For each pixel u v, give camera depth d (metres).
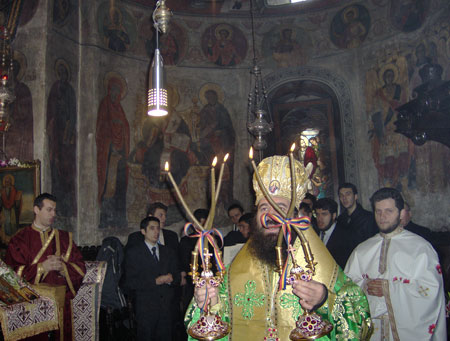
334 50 9.75
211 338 1.61
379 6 8.95
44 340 4.20
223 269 1.68
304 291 1.57
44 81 6.97
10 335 3.38
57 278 4.48
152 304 5.19
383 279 3.07
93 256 7.14
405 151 8.05
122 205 8.59
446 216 6.86
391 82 8.57
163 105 2.75
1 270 3.66
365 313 1.91
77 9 8.19
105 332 5.11
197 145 9.77
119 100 8.86
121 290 5.33
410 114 6.03
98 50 8.46
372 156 8.98
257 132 7.71
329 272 1.96
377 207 3.21
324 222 4.82
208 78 10.10
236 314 2.00
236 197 9.90
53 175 7.04
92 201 7.96
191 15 10.09
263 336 1.93
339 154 9.55
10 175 6.62
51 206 4.66
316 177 9.66
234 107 10.17
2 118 5.39
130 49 9.22
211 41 10.20
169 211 9.27
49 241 4.63
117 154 8.61
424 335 2.87
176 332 5.82
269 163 2.08
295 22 10.13
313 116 9.94
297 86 10.09
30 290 3.74
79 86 8.12
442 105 5.26
